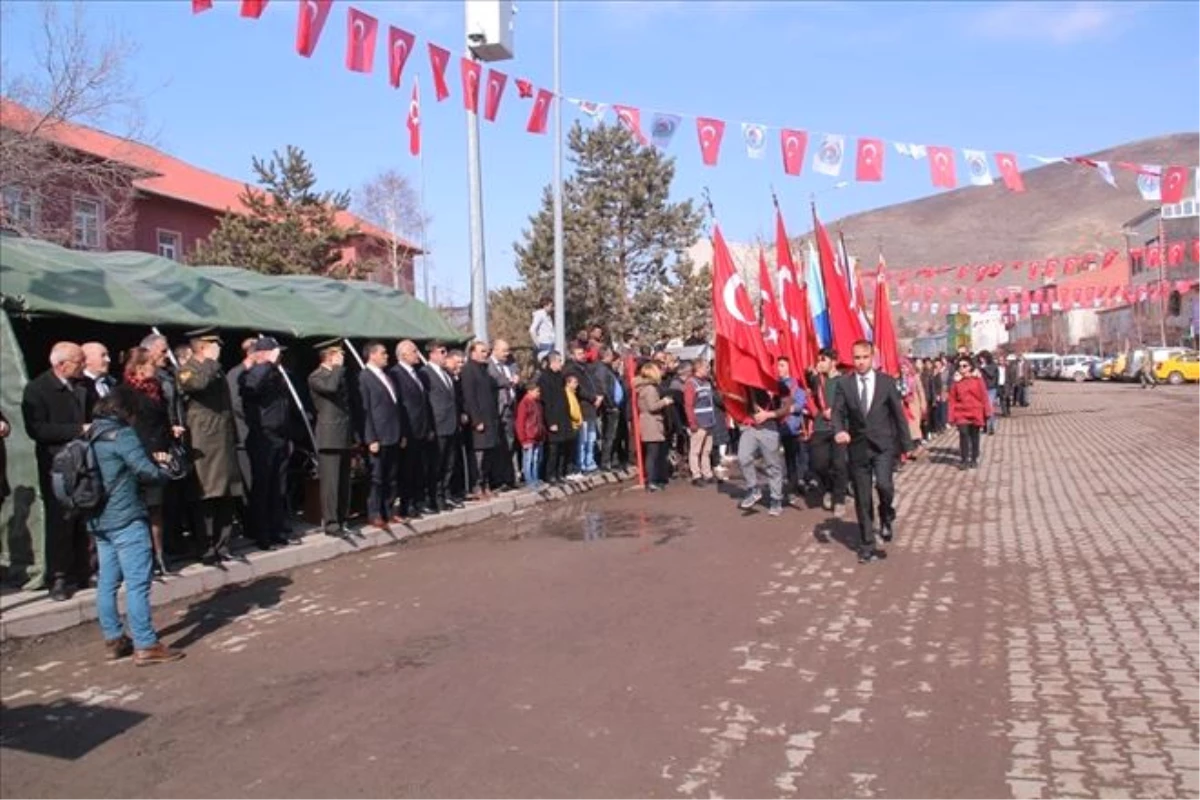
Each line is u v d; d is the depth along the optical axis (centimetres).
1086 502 1238
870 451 918
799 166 1220
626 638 674
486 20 1351
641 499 1405
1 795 455
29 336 977
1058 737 475
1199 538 959
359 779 458
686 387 1566
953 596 770
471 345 1315
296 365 1295
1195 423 2422
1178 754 450
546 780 448
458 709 545
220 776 469
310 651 671
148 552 661
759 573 877
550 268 3481
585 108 1188
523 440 1415
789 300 1362
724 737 492
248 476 959
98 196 2342
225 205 3334
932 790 424
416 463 1191
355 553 1029
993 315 6512
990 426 2491
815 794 424
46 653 688
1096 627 665
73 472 634
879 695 545
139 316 985
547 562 944
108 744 515
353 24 831
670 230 3650
